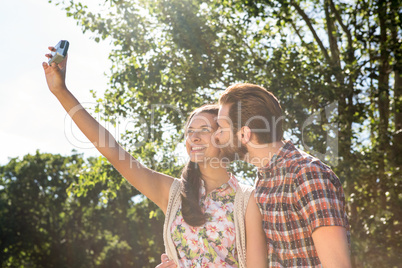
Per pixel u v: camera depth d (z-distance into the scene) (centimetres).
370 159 983
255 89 224
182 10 1038
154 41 1072
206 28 1041
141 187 252
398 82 1198
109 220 2636
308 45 1128
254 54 1074
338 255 176
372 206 984
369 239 945
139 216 2598
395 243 928
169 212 248
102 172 1044
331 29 1152
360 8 1120
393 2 1006
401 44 1063
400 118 1167
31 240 2656
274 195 205
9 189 2670
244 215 238
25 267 2683
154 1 1042
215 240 240
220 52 1034
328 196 185
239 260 236
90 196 2559
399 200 952
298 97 937
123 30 1061
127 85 1045
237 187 247
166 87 1056
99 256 2716
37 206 2672
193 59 1021
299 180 194
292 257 201
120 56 1070
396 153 1043
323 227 181
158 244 2612
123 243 2647
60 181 2653
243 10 1052
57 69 230
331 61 1053
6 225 2634
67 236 2700
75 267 2662
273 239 209
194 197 243
